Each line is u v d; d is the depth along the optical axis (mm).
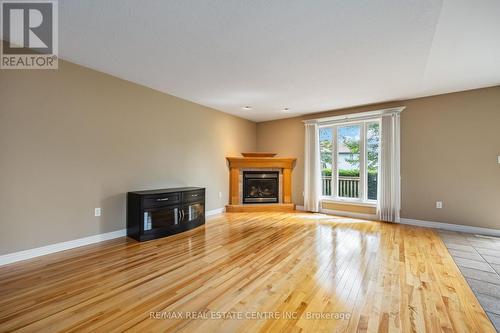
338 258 2713
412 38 2340
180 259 2662
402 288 2059
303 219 4734
